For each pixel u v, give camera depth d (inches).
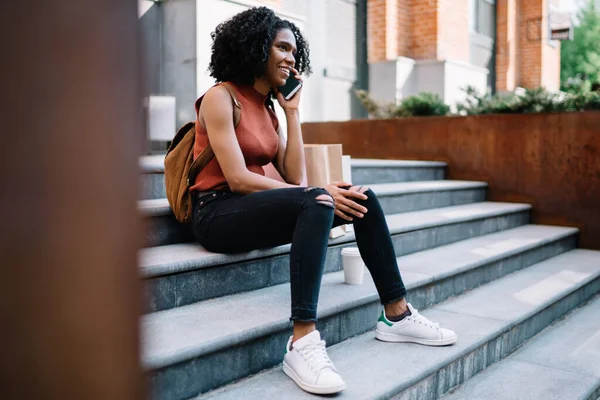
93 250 15.6
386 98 311.1
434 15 323.0
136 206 16.1
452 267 117.1
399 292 86.4
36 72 14.5
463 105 226.5
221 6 196.1
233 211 79.1
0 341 15.1
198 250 88.0
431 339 86.1
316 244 70.5
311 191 73.4
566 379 91.9
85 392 16.0
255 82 86.4
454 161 204.1
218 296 85.8
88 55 14.9
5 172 14.5
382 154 219.1
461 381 88.5
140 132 15.9
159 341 65.5
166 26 198.1
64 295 15.4
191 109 193.0
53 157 14.9
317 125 235.6
